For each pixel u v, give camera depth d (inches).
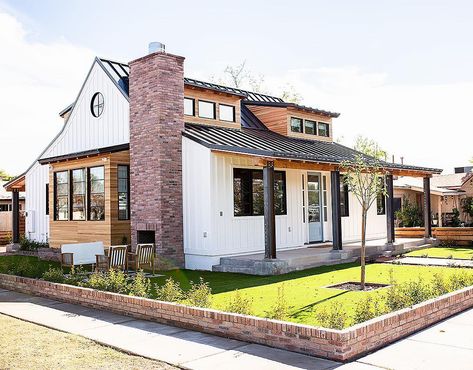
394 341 267.1
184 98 684.1
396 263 606.5
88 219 689.6
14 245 909.2
